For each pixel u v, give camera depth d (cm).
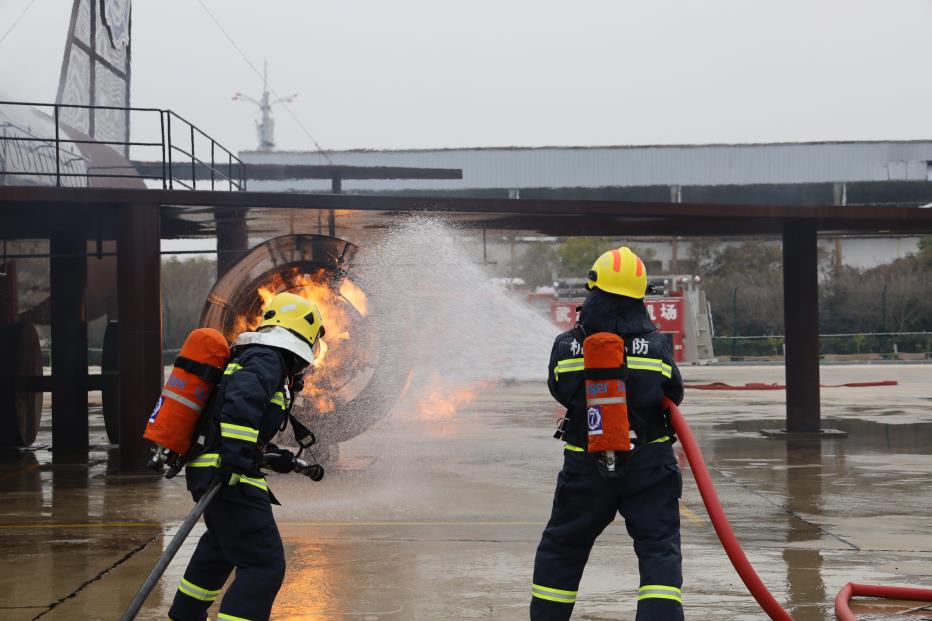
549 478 1067
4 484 1059
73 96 1591
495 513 848
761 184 5394
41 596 574
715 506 441
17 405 1438
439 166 5384
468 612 538
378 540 730
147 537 754
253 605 432
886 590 552
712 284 5394
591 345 434
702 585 593
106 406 1460
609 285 453
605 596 568
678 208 1253
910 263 5275
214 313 1098
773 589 584
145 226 1115
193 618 457
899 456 1235
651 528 436
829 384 2817
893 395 2381
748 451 1294
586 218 1379
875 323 5128
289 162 5328
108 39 1759
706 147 5394
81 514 862
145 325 1116
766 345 4769
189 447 441
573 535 450
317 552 688
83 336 1430
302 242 1127
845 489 976
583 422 449
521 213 1189
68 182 1491
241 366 436
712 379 3158
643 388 441
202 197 1123
